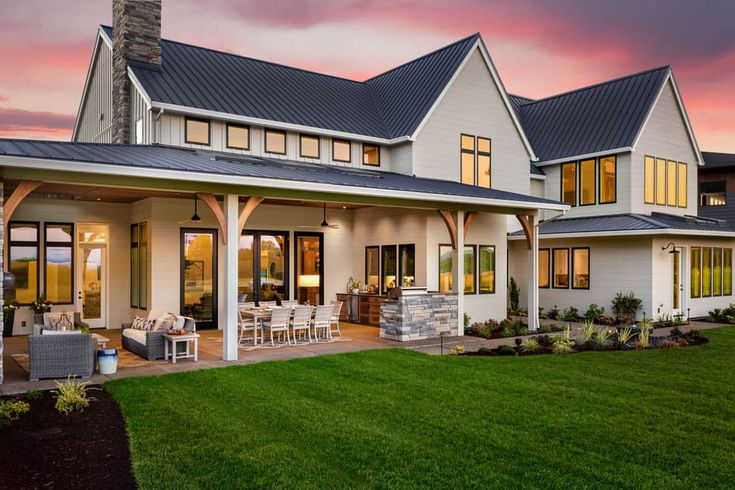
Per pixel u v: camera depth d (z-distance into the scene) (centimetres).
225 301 1030
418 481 497
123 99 1492
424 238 1493
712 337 1368
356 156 1642
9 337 1353
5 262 1372
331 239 1708
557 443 593
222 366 971
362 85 1980
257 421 659
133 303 1516
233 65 1692
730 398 772
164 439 595
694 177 2148
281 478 500
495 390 811
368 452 564
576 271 1900
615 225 1758
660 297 1722
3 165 775
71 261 1464
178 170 910
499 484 493
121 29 1498
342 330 1477
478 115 1750
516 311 1959
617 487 490
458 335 1394
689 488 489
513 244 2083
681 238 1808
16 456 552
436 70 1761
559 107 2292
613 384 850
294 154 1544
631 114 1972
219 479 497
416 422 660
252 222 1555
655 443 596
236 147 1458
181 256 1425
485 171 1762
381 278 1636
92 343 905
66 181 859
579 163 2041
